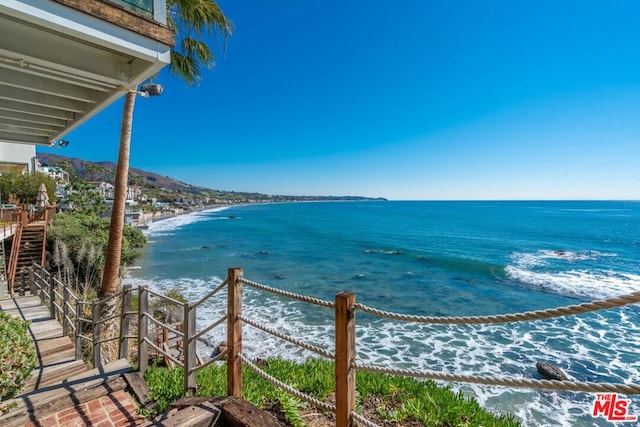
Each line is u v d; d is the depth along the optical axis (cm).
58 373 377
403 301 1250
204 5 644
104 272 649
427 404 321
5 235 1166
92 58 284
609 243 2677
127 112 662
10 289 814
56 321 554
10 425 253
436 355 789
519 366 734
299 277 1633
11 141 491
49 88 323
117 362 350
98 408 280
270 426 201
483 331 933
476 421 303
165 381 319
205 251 2444
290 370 397
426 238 3148
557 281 1496
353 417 172
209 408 223
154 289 1377
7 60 255
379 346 841
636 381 666
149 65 281
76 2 226
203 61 748
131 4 256
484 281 1531
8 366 243
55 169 5422
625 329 929
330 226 4616
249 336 880
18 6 206
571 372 707
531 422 539
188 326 290
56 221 1459
